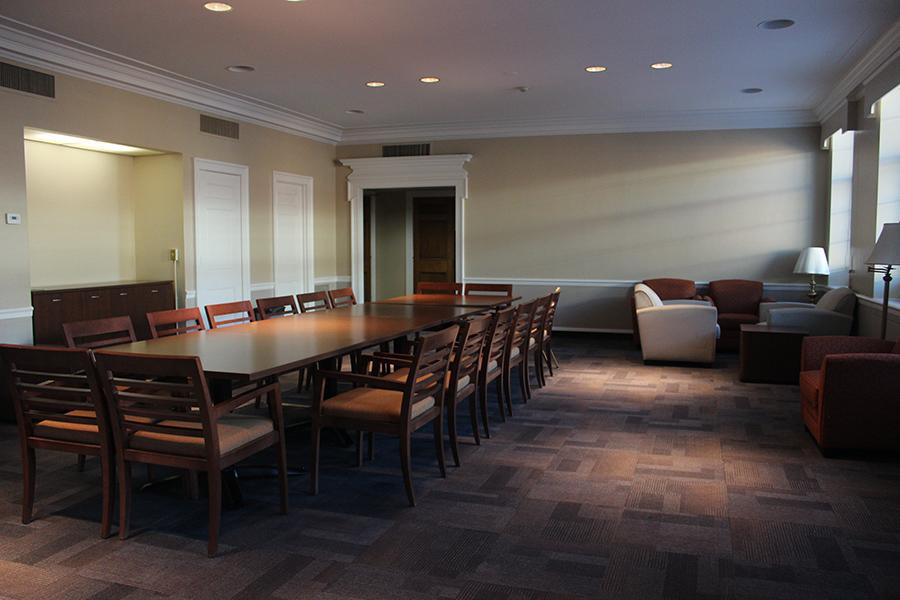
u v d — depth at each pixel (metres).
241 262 7.57
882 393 3.76
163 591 2.40
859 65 5.82
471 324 3.73
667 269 8.39
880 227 5.83
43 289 5.39
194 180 6.83
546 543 2.80
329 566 2.59
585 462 3.85
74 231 6.28
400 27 4.88
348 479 3.58
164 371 2.59
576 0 4.33
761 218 8.05
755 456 3.94
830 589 2.41
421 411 3.36
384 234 12.12
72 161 6.24
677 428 4.55
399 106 7.68
